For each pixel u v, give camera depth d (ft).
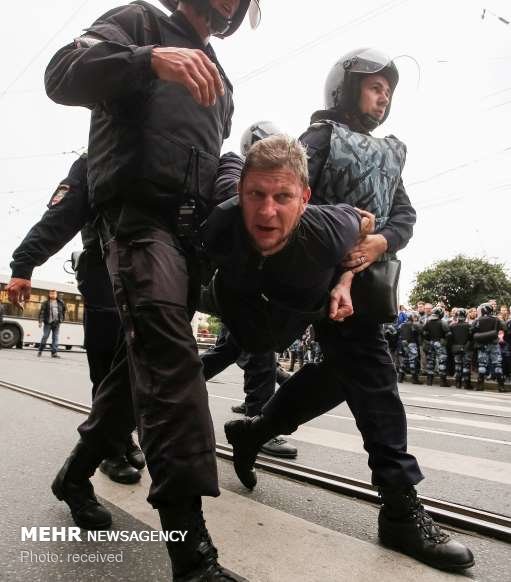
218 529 6.05
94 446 5.66
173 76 4.49
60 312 41.06
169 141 5.06
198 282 5.35
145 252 4.79
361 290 5.88
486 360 33.01
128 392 5.57
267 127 10.49
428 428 14.74
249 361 10.48
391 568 5.22
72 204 7.44
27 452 9.14
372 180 6.13
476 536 6.30
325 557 5.41
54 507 6.52
